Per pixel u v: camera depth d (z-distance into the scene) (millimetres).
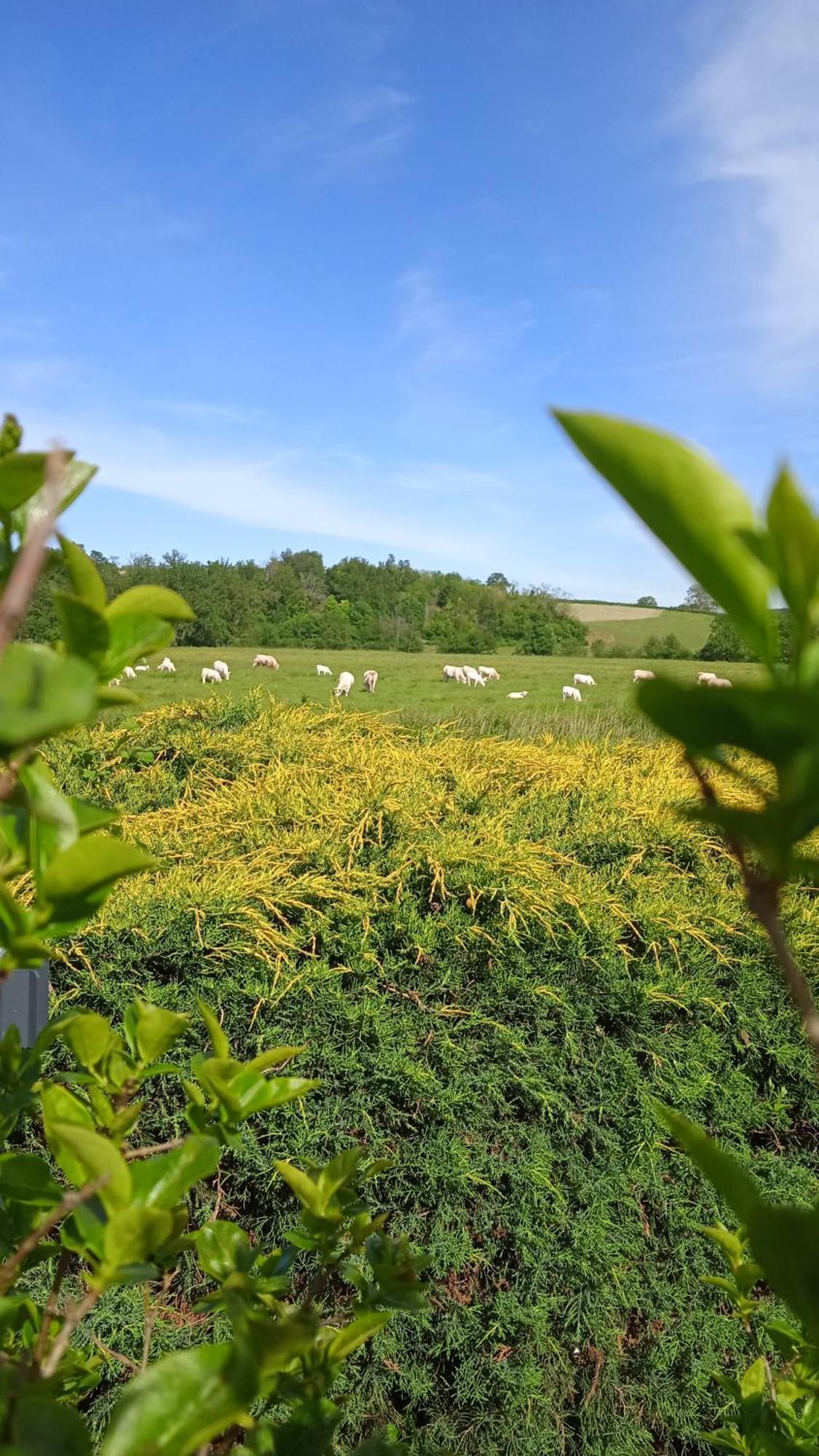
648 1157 2893
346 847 3277
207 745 4812
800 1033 3080
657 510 509
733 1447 1366
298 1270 2695
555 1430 2873
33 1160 948
